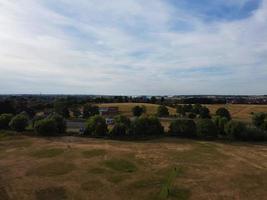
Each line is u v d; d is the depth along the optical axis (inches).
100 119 2977.4
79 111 5034.5
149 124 2987.2
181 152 2234.3
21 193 1362.0
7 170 1717.5
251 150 2357.3
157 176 1622.8
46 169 1742.1
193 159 2015.3
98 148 2337.6
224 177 1615.4
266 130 3176.7
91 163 1879.9
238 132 2822.3
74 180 1547.7
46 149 2278.5
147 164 1867.6
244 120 4141.2
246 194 1366.9
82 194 1355.8
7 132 2950.3
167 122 3890.3
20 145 2431.1
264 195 1357.0
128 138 2856.8
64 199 1299.2
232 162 1946.4
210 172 1707.7
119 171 1711.4
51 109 5442.9
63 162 1898.4
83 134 2982.3
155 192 1384.1
